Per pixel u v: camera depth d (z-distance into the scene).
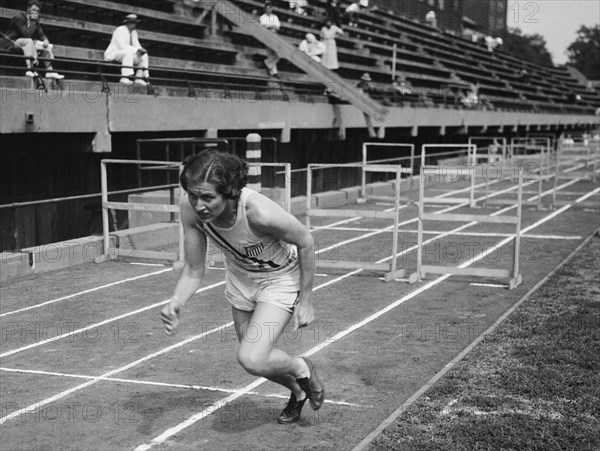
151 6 20.08
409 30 39.28
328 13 28.67
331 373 6.61
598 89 77.19
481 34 53.69
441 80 34.81
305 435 5.20
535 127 45.72
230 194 4.21
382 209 19.61
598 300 9.10
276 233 4.41
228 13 21.22
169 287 10.34
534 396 5.77
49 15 15.61
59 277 11.02
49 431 5.35
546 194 23.20
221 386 6.28
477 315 8.72
